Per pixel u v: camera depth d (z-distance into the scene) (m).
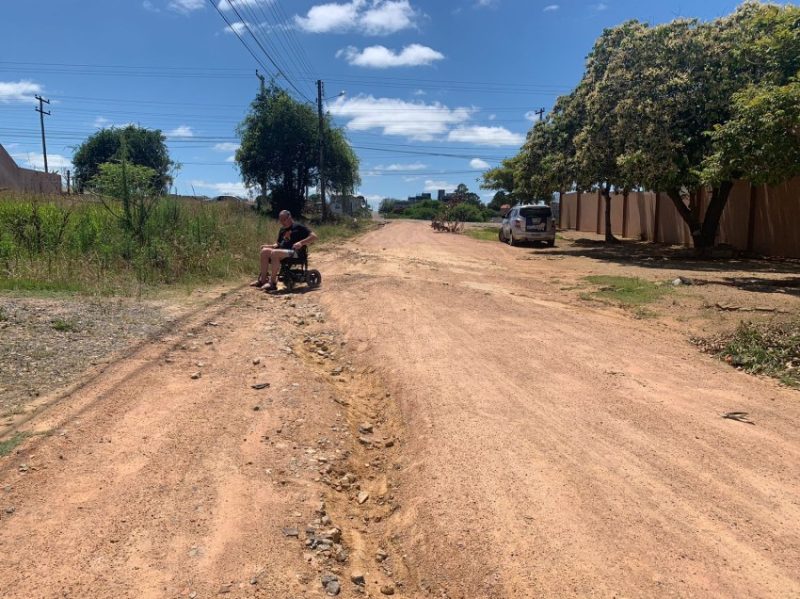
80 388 4.88
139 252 10.82
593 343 7.04
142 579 2.66
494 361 6.23
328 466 4.01
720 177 12.32
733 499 3.46
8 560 2.73
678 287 11.58
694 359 6.44
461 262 16.66
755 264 16.09
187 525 3.11
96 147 40.84
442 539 3.13
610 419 4.68
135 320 7.25
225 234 13.68
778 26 13.20
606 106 18.64
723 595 2.64
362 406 5.34
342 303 9.16
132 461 3.76
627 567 2.83
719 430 4.47
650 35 17.59
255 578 2.73
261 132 36.44
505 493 3.52
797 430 4.49
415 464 4.01
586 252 20.64
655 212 25.78
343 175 39.66
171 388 5.10
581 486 3.60
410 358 6.31
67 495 3.31
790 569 2.82
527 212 23.20
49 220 11.56
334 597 2.72
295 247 10.18
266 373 5.65
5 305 7.33
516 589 2.71
